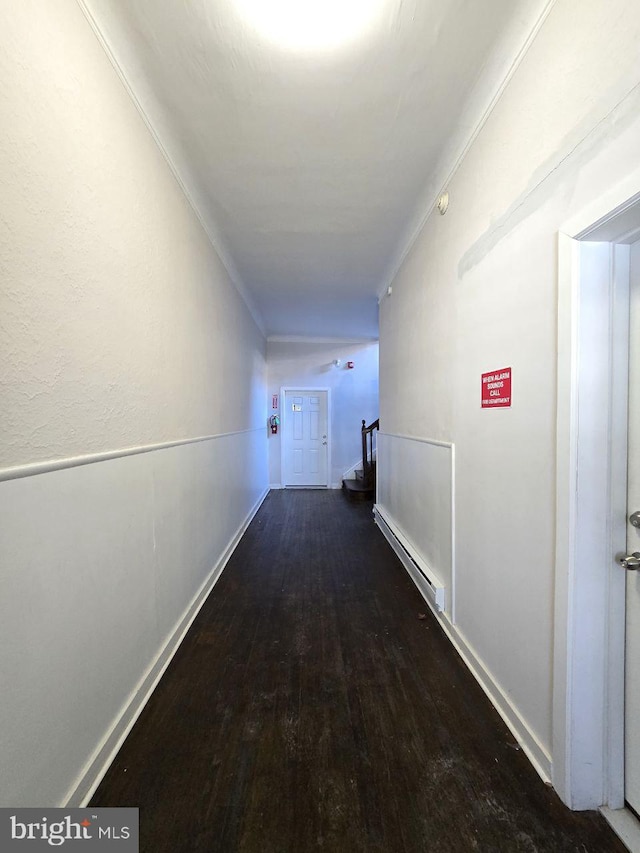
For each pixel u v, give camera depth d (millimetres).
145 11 1261
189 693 1612
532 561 1284
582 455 1068
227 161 2045
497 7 1247
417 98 1631
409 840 1038
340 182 2236
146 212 1671
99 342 1282
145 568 1623
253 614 2303
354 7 1266
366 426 6852
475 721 1449
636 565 1026
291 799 1146
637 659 1058
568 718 1103
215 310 2939
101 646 1265
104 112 1319
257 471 5379
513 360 1398
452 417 2016
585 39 1020
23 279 929
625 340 1063
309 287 4176
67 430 1104
